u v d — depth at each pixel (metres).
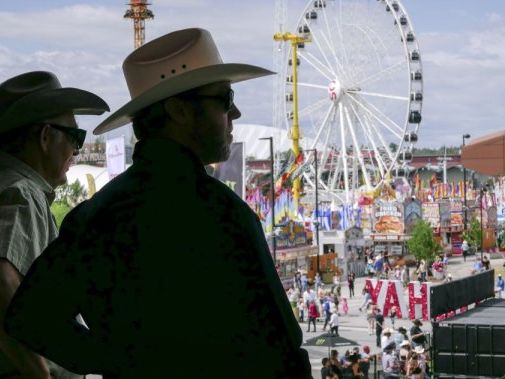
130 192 3.55
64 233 3.54
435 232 123.06
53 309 3.45
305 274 78.00
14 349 4.08
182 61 3.84
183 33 3.87
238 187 58.22
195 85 3.74
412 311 62.62
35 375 4.11
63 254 3.49
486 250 123.56
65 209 54.09
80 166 104.69
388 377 31.77
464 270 102.75
